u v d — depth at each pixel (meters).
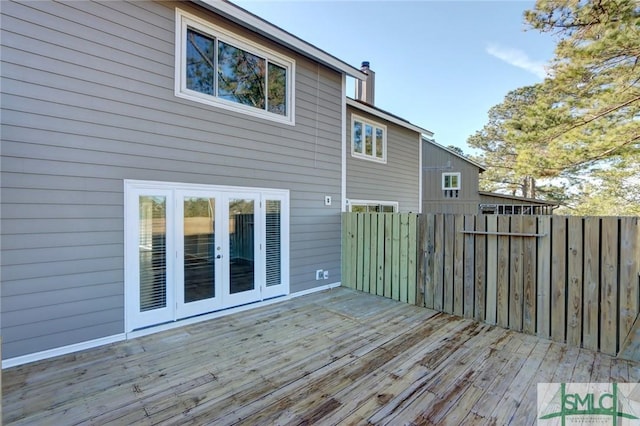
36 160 3.20
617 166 10.62
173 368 3.11
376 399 2.59
